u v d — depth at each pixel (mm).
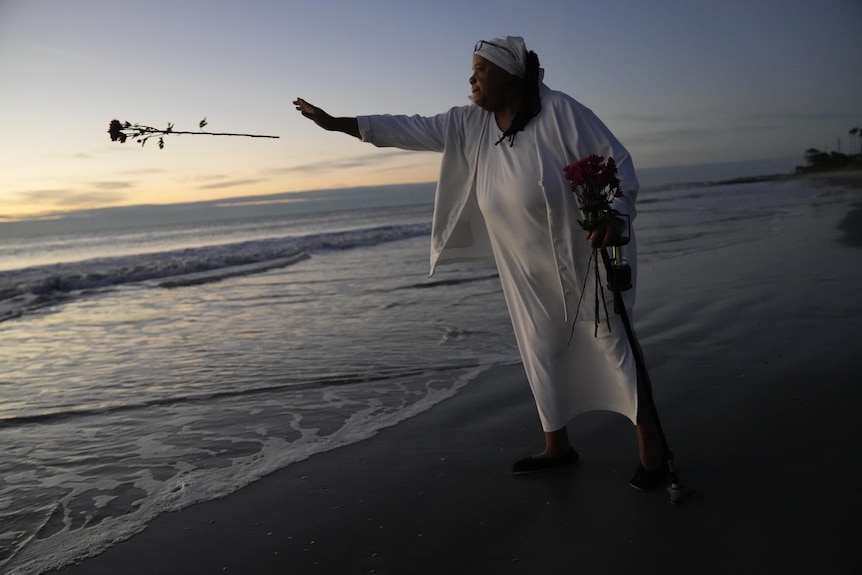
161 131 2744
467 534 2535
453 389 4465
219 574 2336
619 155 2617
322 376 4957
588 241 2666
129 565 2416
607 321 2686
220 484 3096
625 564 2246
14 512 2881
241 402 4414
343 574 2305
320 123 3008
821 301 6273
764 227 14391
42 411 4367
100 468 3367
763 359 4582
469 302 7918
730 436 3293
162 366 5492
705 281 8055
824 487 2656
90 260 15961
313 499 2902
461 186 3066
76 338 6918
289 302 8672
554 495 2818
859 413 3430
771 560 2186
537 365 2973
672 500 2639
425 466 3213
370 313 7516
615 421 3639
